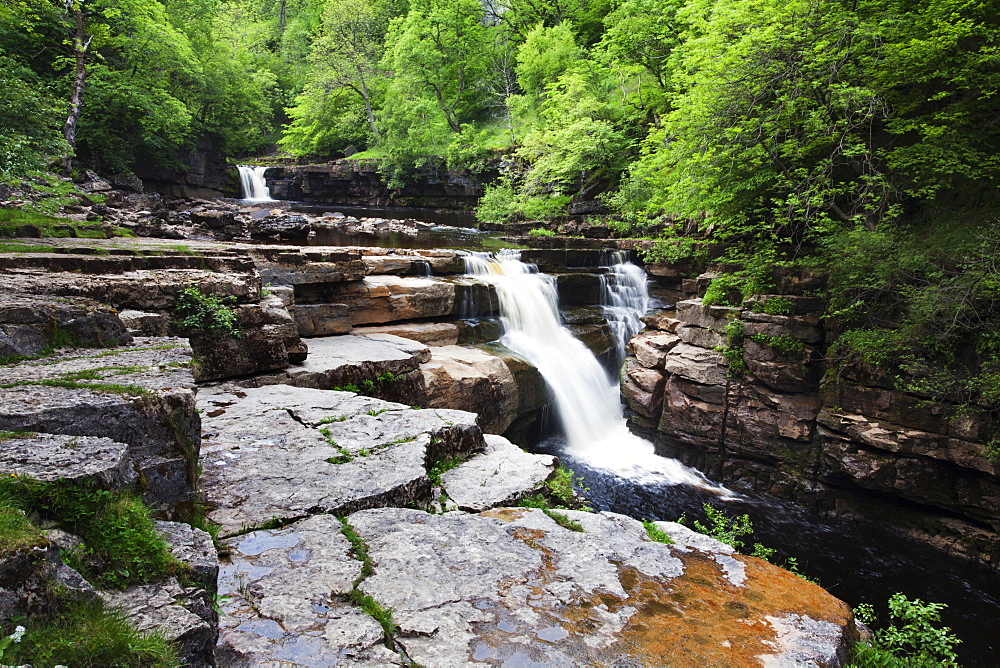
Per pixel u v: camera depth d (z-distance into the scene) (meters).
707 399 15.20
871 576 10.90
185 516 3.71
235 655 2.93
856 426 12.81
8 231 12.59
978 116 13.98
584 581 4.00
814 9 14.52
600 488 13.62
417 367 10.11
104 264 7.88
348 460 5.54
